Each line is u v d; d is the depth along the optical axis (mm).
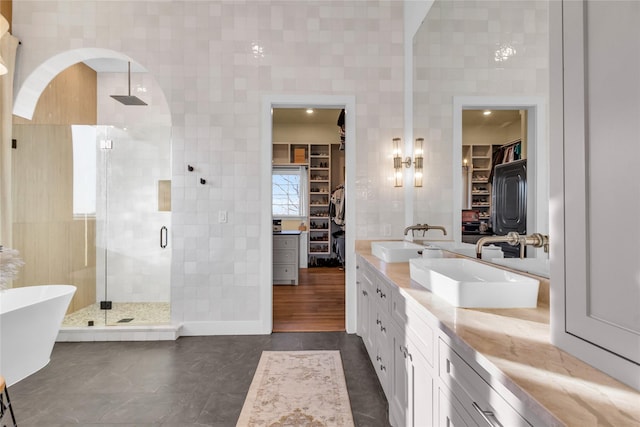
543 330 1002
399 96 3299
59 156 3525
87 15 3166
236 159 3242
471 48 1912
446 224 2271
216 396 2141
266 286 3240
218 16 3234
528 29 1429
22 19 3139
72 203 3600
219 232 3240
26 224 3350
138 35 3195
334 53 3279
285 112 6102
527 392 642
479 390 874
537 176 1369
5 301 2574
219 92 3234
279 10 3262
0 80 2973
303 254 6660
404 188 3293
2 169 2994
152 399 2105
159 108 4684
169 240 3760
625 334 659
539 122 1362
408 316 1503
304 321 3600
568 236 815
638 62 631
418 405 1376
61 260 3527
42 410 1986
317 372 2451
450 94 2186
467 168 1970
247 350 2854
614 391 640
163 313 3543
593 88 733
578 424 542
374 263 2367
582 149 763
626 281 659
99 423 1869
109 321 3289
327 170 6902
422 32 2752
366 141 3299
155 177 3725
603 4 708
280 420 1887
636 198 637
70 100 4156
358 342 3033
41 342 2250
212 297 3238
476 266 1694
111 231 3721
